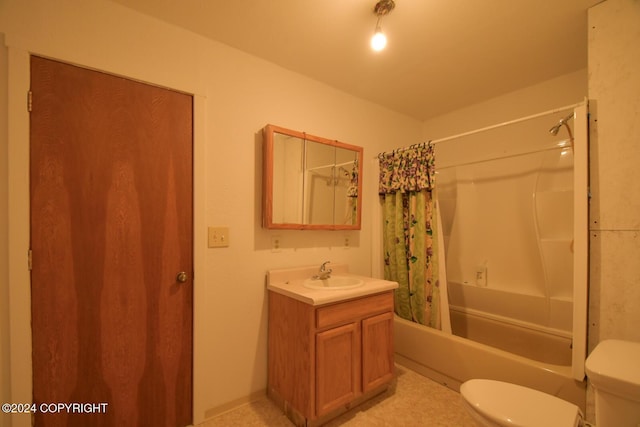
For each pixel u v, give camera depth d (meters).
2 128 1.21
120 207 1.45
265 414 1.75
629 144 1.33
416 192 2.32
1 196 1.21
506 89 2.40
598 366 1.03
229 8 1.49
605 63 1.40
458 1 1.43
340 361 1.68
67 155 1.33
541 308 2.17
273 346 1.87
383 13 1.49
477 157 2.68
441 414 1.74
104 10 1.42
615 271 1.36
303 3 1.45
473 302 2.55
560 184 2.18
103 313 1.41
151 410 1.53
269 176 1.87
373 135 2.65
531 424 1.07
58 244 1.31
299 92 2.14
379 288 1.87
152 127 1.54
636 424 0.94
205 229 1.70
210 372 1.72
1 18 1.21
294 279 2.04
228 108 1.80
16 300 1.22
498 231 2.50
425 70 2.10
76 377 1.35
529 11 1.49
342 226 2.29
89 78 1.39
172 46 1.61
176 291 1.60
